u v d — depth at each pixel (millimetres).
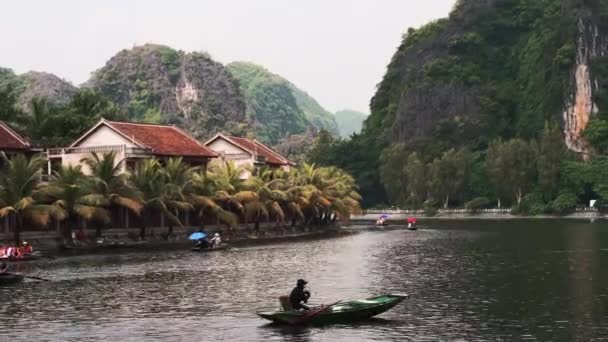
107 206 81000
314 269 59250
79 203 76562
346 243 93062
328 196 124000
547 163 195875
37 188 74812
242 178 109438
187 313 38188
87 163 84812
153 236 89812
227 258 69625
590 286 46531
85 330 33938
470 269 58156
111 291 46375
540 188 196750
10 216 76562
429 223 161250
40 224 75312
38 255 68750
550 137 199750
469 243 89938
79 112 126688
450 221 172750
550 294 43406
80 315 37719
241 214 106000
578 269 56500
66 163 97250
